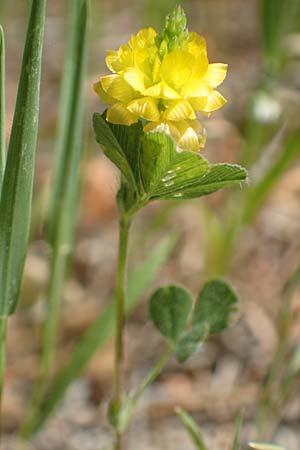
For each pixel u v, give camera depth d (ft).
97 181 0.83
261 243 0.80
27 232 0.46
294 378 0.63
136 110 0.40
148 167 0.41
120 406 0.48
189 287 0.75
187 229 0.81
